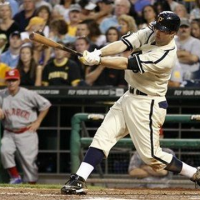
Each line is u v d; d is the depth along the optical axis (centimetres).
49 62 4262
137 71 2339
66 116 4322
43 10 4481
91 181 3575
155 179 3634
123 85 4253
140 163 3653
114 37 4256
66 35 4403
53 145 4350
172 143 3588
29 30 4431
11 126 3944
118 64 2311
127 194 2492
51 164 4353
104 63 2309
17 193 2483
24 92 3969
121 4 4409
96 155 2397
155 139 2434
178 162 2527
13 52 4325
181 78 4228
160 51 2347
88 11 4469
